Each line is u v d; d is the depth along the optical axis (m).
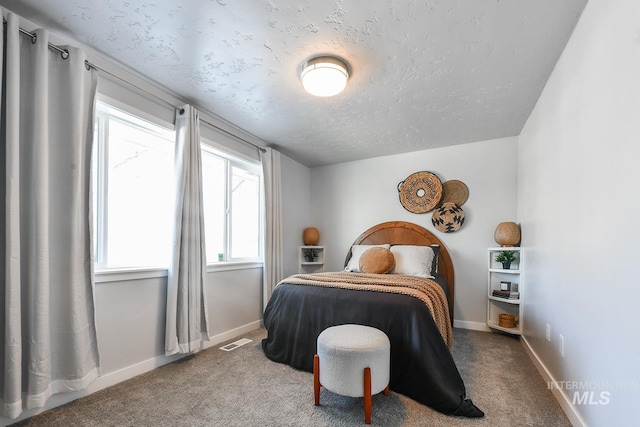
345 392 1.54
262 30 1.63
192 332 2.36
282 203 3.92
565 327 1.65
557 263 1.80
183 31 1.65
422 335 1.76
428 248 3.33
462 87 2.20
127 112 2.07
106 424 1.50
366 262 3.14
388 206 3.95
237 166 3.23
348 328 1.78
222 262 2.87
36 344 1.46
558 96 1.84
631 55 1.05
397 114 2.69
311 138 3.34
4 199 1.43
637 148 1.01
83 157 1.75
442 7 1.44
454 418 1.56
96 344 1.76
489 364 2.28
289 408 1.66
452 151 3.56
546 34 1.62
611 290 1.17
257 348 2.62
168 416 1.58
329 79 1.91
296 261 4.16
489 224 3.32
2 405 1.42
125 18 1.55
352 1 1.42
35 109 1.51
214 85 2.23
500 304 3.18
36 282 1.47
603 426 1.22
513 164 3.23
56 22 1.59
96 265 1.96
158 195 2.45
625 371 1.07
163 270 2.29
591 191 1.36
